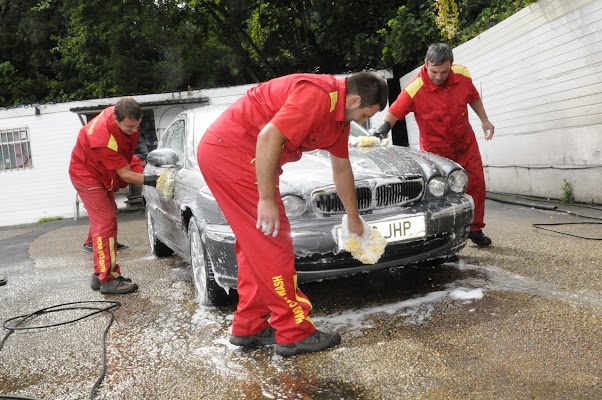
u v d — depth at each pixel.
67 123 14.79
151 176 4.59
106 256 4.78
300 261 3.57
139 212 14.02
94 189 4.71
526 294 3.64
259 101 2.88
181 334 3.59
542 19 7.56
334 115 2.75
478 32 10.80
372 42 15.16
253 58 20.59
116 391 2.82
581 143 7.21
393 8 15.99
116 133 4.45
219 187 2.95
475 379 2.54
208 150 2.95
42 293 5.13
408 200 3.82
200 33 20.03
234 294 3.96
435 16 12.55
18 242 9.96
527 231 5.82
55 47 22.78
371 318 3.48
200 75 20.86
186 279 5.11
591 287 3.69
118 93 21.08
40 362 3.34
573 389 2.37
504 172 9.24
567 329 3.00
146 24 18.86
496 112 9.25
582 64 6.95
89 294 4.91
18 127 14.70
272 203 2.71
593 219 6.12
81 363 3.25
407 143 14.88
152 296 4.61
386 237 3.68
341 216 3.62
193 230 4.14
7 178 14.79
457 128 4.98
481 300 3.60
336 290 4.16
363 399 2.46
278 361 2.99
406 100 4.97
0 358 3.47
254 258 2.94
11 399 2.80
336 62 19.02
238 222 2.93
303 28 19.22
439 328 3.19
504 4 10.77
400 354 2.89
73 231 11.05
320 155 4.21
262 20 19.22
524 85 8.28
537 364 2.63
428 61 4.76
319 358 2.96
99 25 18.69
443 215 3.82
